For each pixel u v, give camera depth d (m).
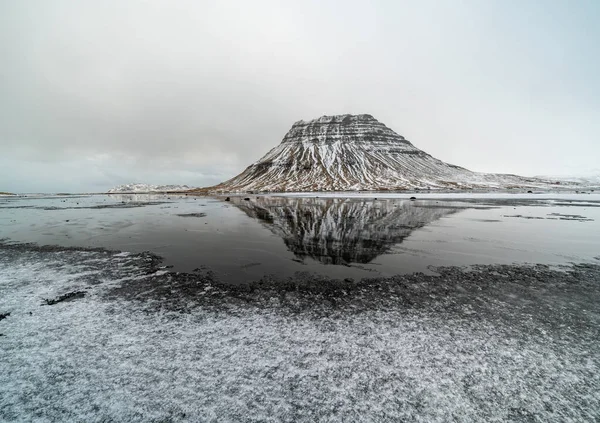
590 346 9.58
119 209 62.38
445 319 11.35
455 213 48.34
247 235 29.28
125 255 21.25
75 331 10.55
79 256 21.03
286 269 17.75
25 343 9.82
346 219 41.44
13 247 24.02
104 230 32.69
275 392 7.61
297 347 9.48
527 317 11.53
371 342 9.77
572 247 23.23
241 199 102.19
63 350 9.42
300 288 14.61
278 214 48.84
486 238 26.94
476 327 10.76
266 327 10.73
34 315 11.79
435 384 7.92
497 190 157.00
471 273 16.94
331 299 13.26
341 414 7.01
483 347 9.52
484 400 7.42
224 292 14.12
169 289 14.55
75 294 13.97
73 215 49.62
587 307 12.40
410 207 60.31
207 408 7.15
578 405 7.28
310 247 23.64
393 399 7.43
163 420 6.84
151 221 40.75
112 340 9.94
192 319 11.37
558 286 14.88
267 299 13.27
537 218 41.25
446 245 24.14
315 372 8.33
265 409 7.14
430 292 14.08
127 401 7.38
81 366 8.65
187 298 13.43
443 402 7.36
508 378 8.14
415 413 7.04
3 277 16.42
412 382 7.98
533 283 15.31
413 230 31.69
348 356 9.02
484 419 6.89
